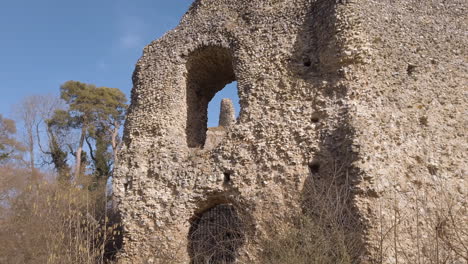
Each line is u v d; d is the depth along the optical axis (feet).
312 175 36.14
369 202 31.76
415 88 40.40
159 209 42.98
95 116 127.95
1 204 54.90
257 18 46.65
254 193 38.27
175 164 44.65
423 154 37.52
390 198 30.89
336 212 27.27
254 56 44.73
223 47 47.62
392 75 39.78
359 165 32.78
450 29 44.96
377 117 36.78
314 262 23.81
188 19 52.80
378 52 39.60
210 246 40.68
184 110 49.03
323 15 41.75
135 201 44.57
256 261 33.37
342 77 38.32
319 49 41.14
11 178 70.49
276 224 34.22
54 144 122.52
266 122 40.78
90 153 126.11
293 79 41.63
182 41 50.93
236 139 41.75
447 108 41.01
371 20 40.27
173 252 38.17
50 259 27.50
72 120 127.13
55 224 31.71
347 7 39.58
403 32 42.14
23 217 44.70
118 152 48.57
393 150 35.78
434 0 46.09
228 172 40.88
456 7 46.60
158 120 47.70
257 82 43.39
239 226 40.40
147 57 52.54
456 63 43.52
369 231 30.78
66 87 132.05
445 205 35.45
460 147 39.55
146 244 42.11
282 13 45.44
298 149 37.96
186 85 50.57
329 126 37.27
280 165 38.06
